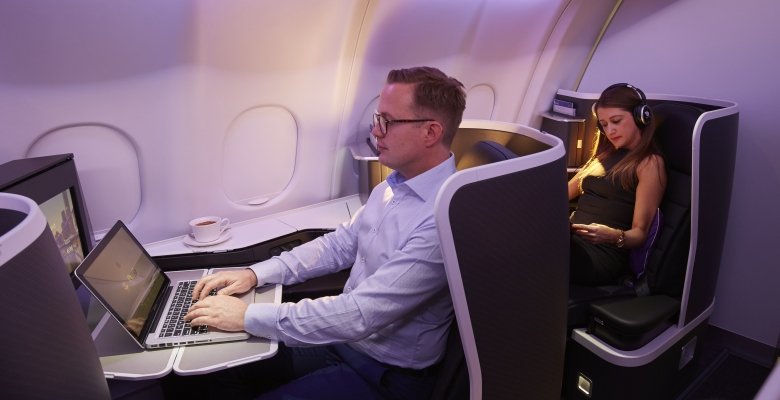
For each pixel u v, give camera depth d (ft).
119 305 3.60
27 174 3.73
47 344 1.88
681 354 6.10
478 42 7.13
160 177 5.35
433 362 4.02
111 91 4.60
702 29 7.36
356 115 6.64
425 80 3.89
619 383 5.45
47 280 1.97
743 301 7.53
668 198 5.94
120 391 3.94
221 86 5.24
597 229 5.81
